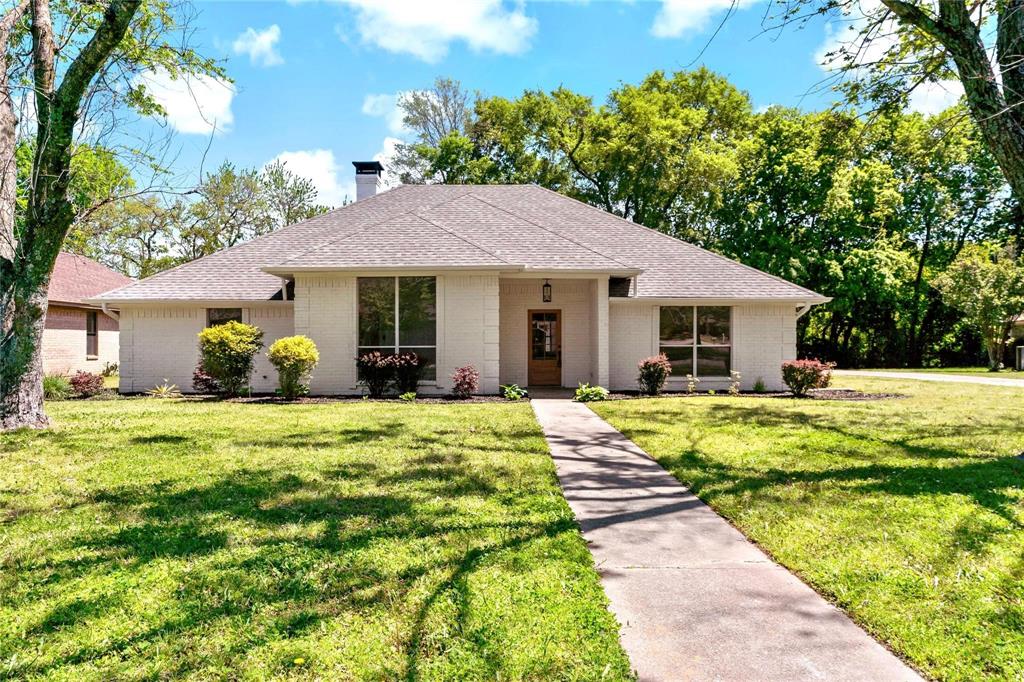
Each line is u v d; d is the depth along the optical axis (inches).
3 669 103.3
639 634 118.4
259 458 271.3
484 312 547.5
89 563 150.6
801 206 1124.5
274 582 139.4
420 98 1565.0
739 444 312.0
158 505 199.2
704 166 1133.1
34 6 326.0
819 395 572.4
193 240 1258.0
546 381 662.5
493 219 663.1
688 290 620.1
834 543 166.4
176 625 119.1
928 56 310.8
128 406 473.1
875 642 116.2
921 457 275.6
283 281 596.4
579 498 218.8
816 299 603.2
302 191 1476.4
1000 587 137.2
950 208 1183.6
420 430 351.9
